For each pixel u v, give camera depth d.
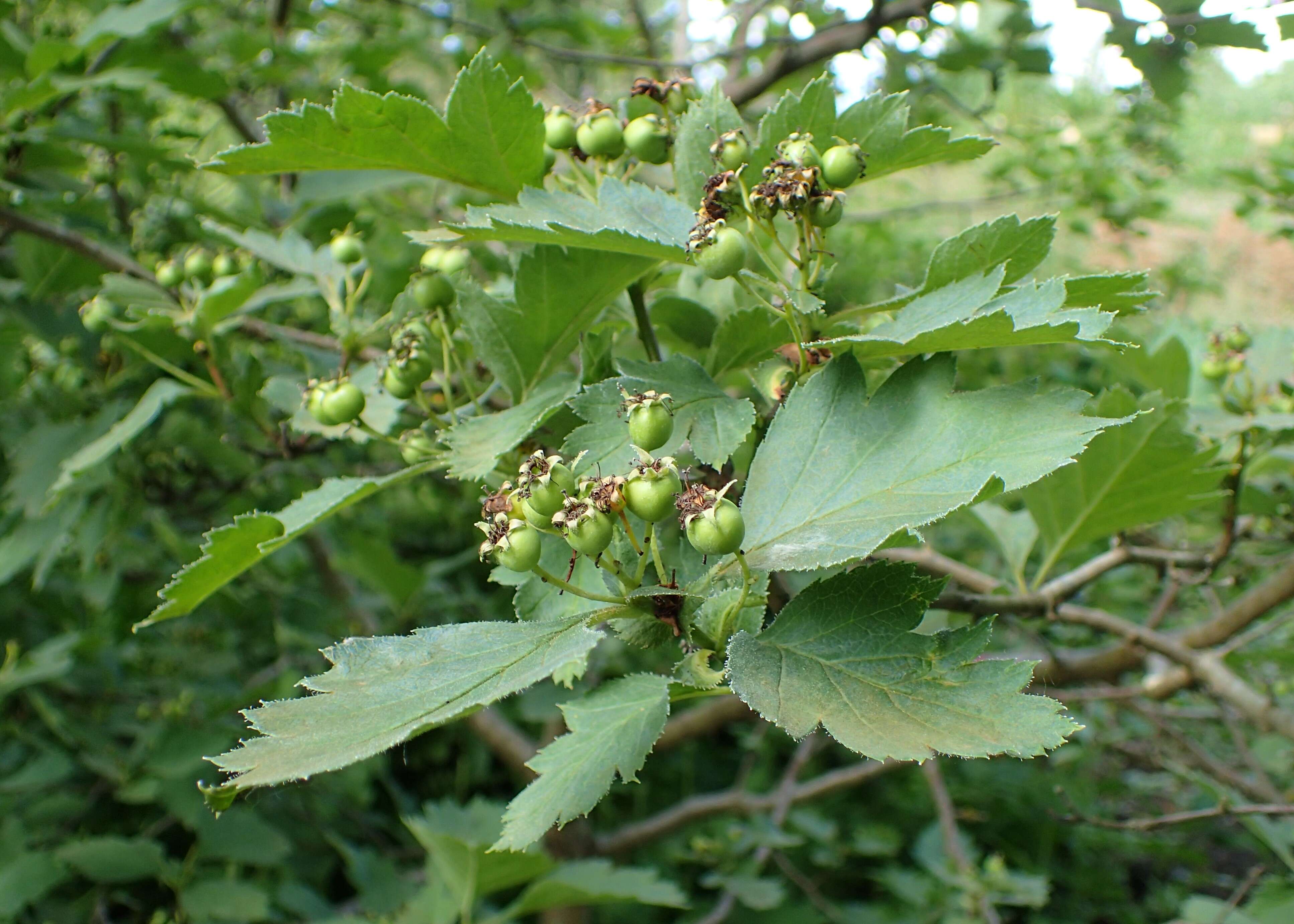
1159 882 0.92
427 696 0.21
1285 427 0.36
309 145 0.28
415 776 1.06
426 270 0.33
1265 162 0.70
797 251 0.31
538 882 0.56
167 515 0.70
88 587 0.69
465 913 0.57
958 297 0.25
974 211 1.40
